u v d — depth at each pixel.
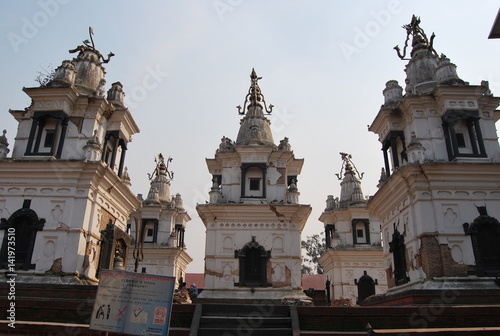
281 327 14.88
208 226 26.39
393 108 23.02
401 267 21.00
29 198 19.84
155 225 41.56
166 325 10.03
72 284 17.48
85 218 19.61
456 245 18.44
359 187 41.16
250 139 29.36
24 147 21.58
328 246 41.84
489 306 15.06
